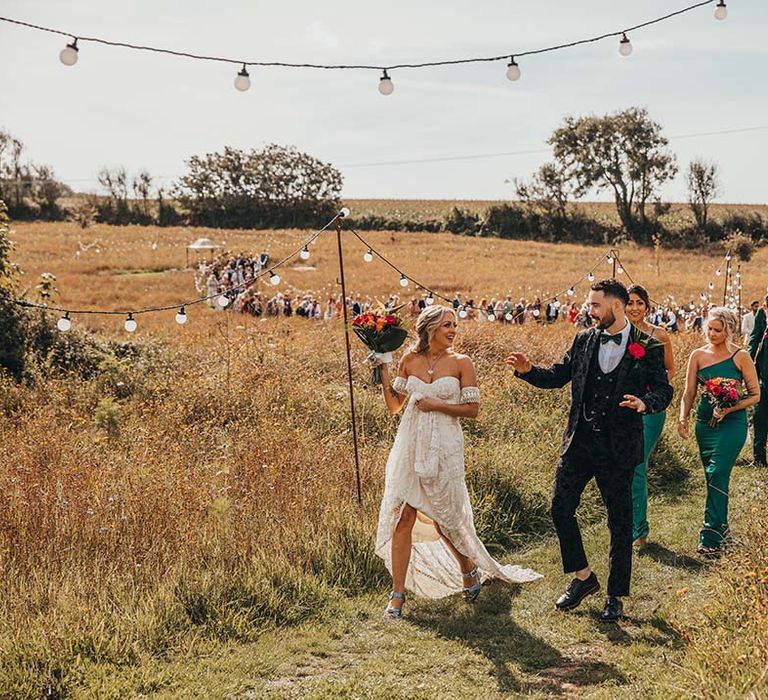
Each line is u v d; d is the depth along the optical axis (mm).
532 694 4574
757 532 6043
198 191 94062
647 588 6137
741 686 4035
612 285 5711
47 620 5137
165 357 14984
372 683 4719
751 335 9750
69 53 5766
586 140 86375
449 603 5973
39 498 6918
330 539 6578
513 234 89125
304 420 10922
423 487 5723
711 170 84375
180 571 5883
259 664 4980
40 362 14547
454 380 5762
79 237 68438
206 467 8719
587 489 8203
